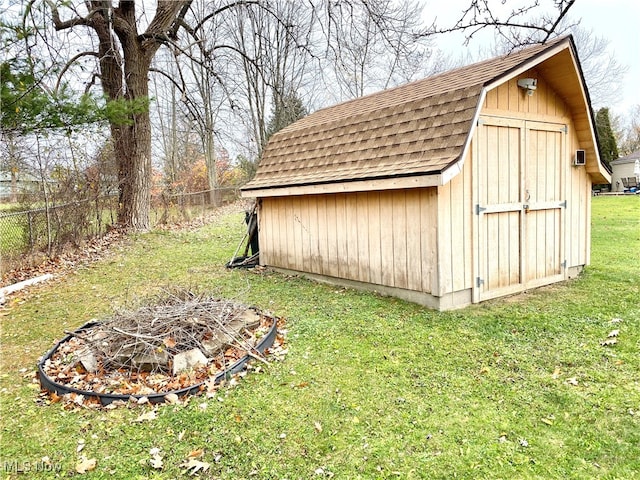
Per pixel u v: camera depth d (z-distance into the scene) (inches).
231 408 130.5
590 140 270.2
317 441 113.5
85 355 160.1
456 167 191.2
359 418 123.1
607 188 1257.4
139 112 389.4
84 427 124.0
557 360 155.3
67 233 382.0
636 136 1606.8
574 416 120.5
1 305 251.0
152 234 464.4
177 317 166.4
